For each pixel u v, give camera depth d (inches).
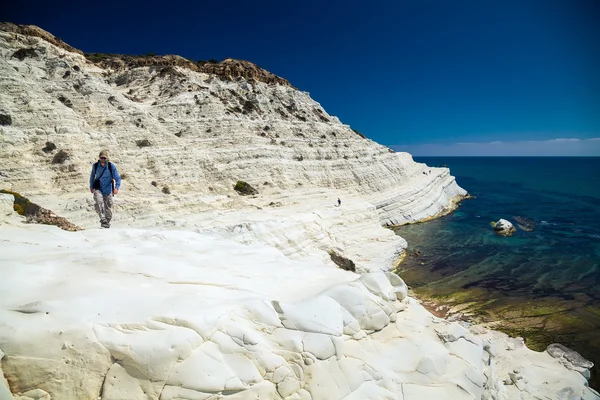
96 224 841.5
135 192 1110.4
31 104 1115.3
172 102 1900.8
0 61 1172.5
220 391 204.1
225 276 304.7
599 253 1353.3
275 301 260.5
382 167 2226.9
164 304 225.0
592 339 744.3
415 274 1136.8
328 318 271.6
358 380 257.3
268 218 1035.3
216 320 224.2
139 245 343.9
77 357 183.2
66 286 223.8
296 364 239.8
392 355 296.7
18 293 203.5
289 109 2476.6
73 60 2004.2
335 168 1994.3
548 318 836.0
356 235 1323.8
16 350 170.9
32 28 1844.2
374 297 323.9
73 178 1018.1
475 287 1029.2
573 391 520.7
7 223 351.6
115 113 1439.5
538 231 1715.1
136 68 2343.8
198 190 1374.3
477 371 322.7
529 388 506.3
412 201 2075.5
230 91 2295.8
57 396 175.8
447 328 349.7
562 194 3208.7
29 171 968.3
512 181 4662.9
